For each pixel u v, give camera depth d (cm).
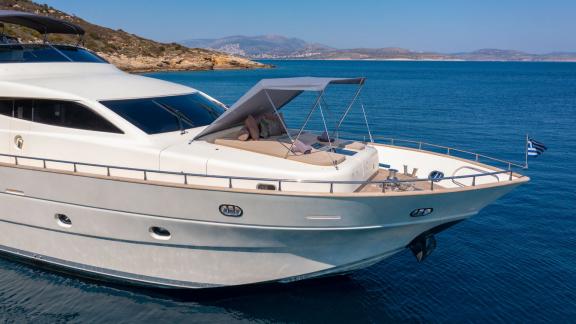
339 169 614
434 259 890
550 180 1441
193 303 713
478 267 859
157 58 9069
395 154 852
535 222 1092
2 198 720
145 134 667
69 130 692
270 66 12619
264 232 621
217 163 614
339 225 612
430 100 3906
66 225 701
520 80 7656
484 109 3300
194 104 812
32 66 813
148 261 690
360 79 696
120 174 655
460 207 636
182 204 608
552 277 822
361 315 696
